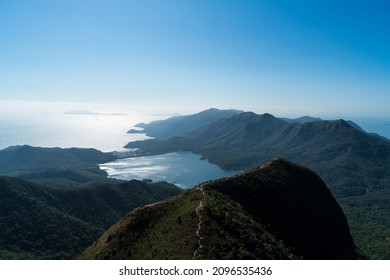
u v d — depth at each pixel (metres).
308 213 121.00
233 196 109.31
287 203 117.00
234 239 73.38
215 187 110.12
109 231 88.75
